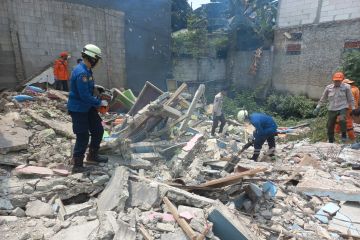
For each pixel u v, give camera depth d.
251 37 16.56
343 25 12.09
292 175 4.65
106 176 3.80
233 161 5.05
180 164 4.63
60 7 10.41
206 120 10.52
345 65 11.02
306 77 13.62
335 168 5.14
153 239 2.78
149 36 13.08
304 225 3.52
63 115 6.55
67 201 3.54
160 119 5.69
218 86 16.98
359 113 6.43
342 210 3.78
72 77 3.66
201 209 3.22
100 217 3.04
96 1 11.32
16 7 9.48
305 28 13.45
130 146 4.91
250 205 3.88
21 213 3.10
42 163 4.07
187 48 15.64
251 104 14.45
